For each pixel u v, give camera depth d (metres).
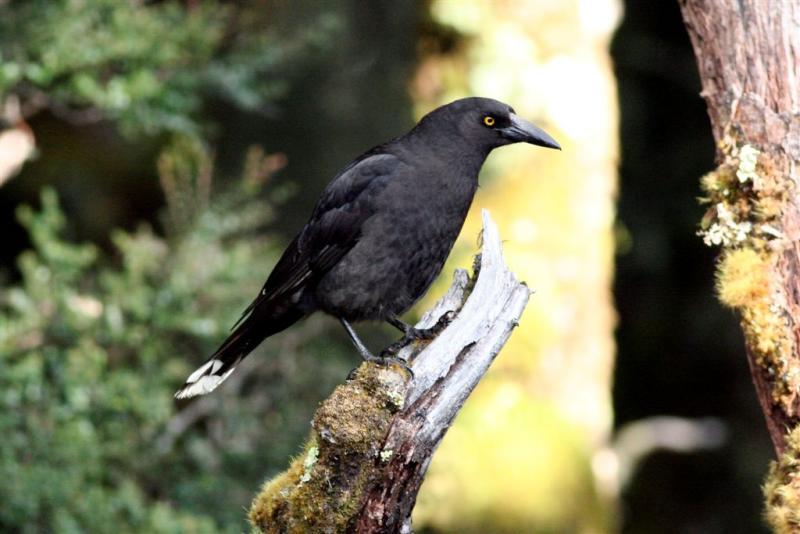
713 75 6.68
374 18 16.69
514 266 15.55
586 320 15.72
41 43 11.66
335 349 13.38
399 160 8.62
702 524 15.04
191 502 11.86
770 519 6.21
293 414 12.58
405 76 16.56
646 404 15.83
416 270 8.71
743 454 14.82
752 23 6.46
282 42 13.97
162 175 12.84
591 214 15.88
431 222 8.56
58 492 10.61
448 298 7.26
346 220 8.58
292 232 16.39
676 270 15.75
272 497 6.49
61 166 15.58
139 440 11.79
